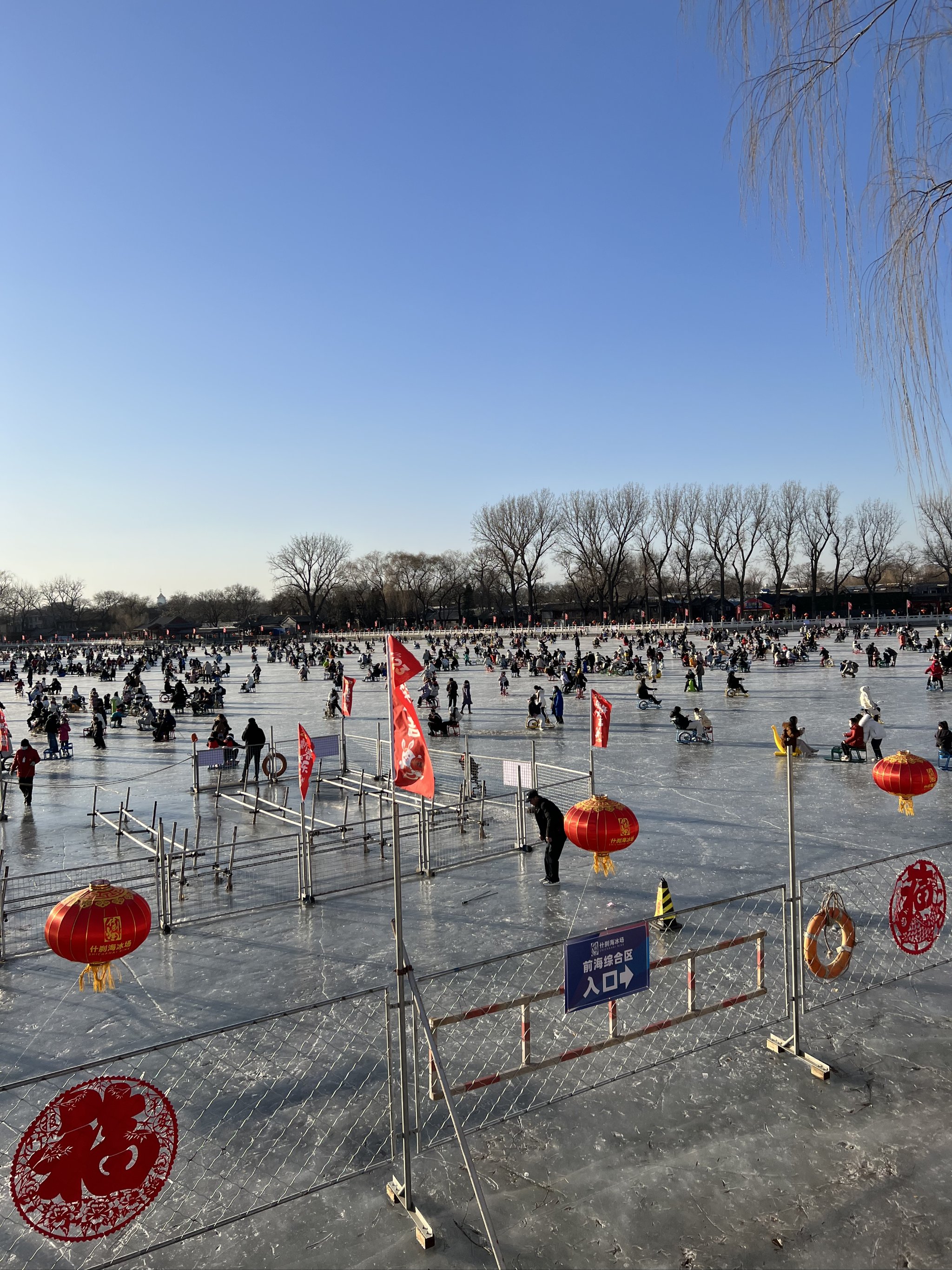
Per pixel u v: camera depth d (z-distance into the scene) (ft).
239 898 38.04
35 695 139.64
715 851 42.68
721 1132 19.62
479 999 26.84
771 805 52.21
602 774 64.34
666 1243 16.16
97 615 566.36
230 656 290.56
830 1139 19.24
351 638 346.95
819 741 76.18
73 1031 25.79
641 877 39.27
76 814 57.26
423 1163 18.85
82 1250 16.43
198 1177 18.51
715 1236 16.31
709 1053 23.15
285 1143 19.71
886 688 116.88
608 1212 17.07
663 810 52.08
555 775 63.93
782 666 161.17
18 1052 24.53
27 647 411.95
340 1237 16.60
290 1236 16.66
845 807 51.03
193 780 65.72
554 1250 16.06
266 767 60.49
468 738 66.90
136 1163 15.46
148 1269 15.89
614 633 285.02
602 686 135.95
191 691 158.40
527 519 340.59
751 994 23.11
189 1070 23.08
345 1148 19.48
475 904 36.40
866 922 31.99
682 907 34.99
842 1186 17.62
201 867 42.80
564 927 33.32
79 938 21.11
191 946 32.37
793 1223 16.60
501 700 125.49
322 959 30.76
